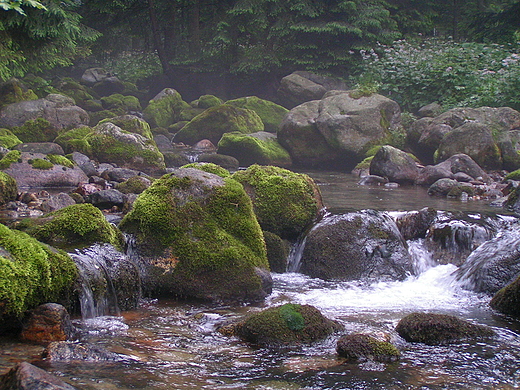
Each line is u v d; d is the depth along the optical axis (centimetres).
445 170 1166
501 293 479
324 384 304
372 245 593
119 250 477
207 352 350
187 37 2764
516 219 688
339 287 548
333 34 2258
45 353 318
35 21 1195
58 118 1523
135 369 312
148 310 446
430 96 1773
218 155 1450
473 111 1402
